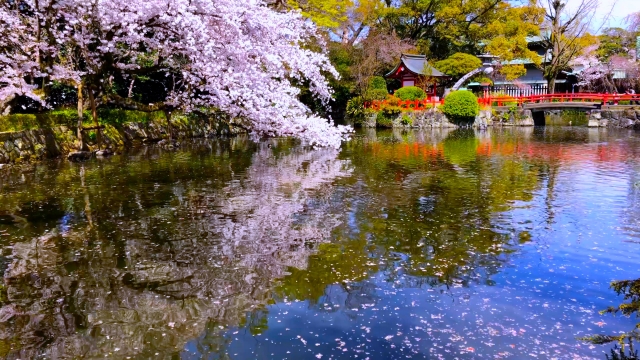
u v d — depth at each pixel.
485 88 36.53
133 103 12.34
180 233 6.52
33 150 12.30
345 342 3.69
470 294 4.59
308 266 5.33
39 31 10.21
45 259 5.49
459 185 10.33
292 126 9.81
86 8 9.10
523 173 12.00
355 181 10.70
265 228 6.81
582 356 3.47
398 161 14.14
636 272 5.18
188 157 14.00
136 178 10.49
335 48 28.97
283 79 10.59
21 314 4.16
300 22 10.37
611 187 10.09
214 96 10.50
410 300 4.45
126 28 8.72
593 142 19.77
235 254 5.70
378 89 29.56
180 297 4.50
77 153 12.63
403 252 5.83
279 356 3.49
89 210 7.67
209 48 8.23
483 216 7.61
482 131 26.06
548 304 4.37
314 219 7.34
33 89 12.24
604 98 29.17
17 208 7.76
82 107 12.66
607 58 37.88
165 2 8.12
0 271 5.11
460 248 6.00
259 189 9.60
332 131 10.20
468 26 37.50
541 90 38.94
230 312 4.20
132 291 4.63
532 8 34.78
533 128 27.97
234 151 15.70
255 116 9.61
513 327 3.93
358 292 4.63
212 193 9.12
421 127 28.41
